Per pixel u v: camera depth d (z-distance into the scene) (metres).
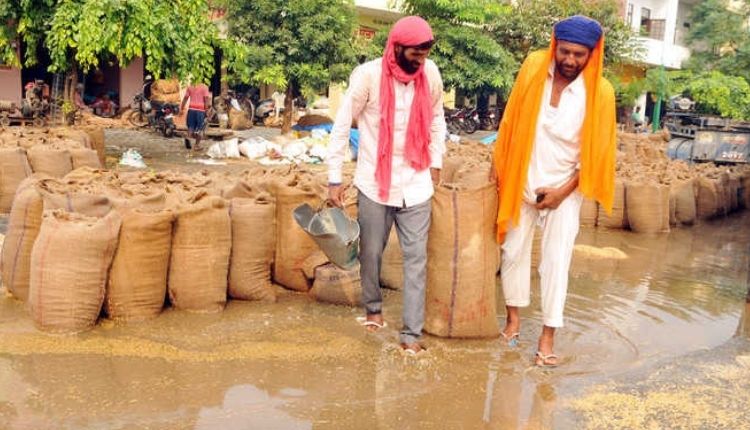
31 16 11.08
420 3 18.88
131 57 10.80
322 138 14.20
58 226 3.86
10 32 11.41
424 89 3.80
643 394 3.53
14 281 4.32
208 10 12.56
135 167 10.97
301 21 15.16
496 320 4.25
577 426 3.16
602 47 3.61
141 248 4.03
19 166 6.71
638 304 5.18
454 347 4.07
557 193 3.77
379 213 3.92
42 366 3.46
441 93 3.93
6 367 3.42
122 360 3.58
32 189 4.36
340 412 3.18
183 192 4.55
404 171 3.86
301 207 4.00
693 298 5.44
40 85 15.12
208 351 3.77
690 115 19.58
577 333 4.44
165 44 11.21
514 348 4.11
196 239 4.23
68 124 12.08
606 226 8.30
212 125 18.36
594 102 3.65
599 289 5.55
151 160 12.37
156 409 3.09
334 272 4.67
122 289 4.04
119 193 4.44
